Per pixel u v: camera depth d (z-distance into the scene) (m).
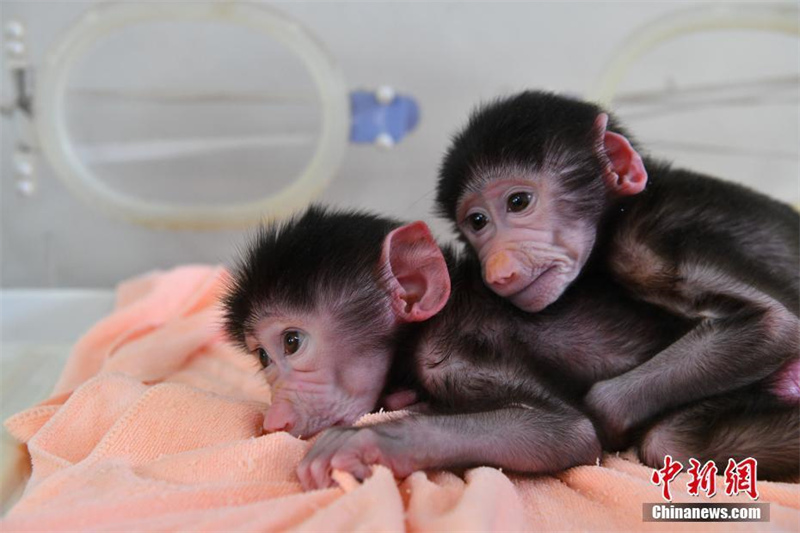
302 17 0.83
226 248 0.87
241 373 0.63
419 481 0.48
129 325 0.68
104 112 0.82
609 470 0.51
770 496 0.50
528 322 0.56
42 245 0.86
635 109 0.82
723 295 0.55
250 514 0.47
